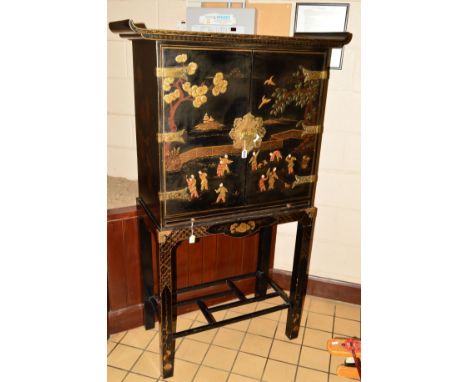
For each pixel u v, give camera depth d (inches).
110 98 87.3
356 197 91.4
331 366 79.4
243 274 97.0
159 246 64.2
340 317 94.3
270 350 83.4
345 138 87.7
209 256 92.3
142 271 84.8
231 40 57.6
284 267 101.5
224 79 59.5
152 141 62.0
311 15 81.3
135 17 85.0
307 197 74.7
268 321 92.4
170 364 74.5
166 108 57.4
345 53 82.3
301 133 69.3
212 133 61.6
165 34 53.4
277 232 98.7
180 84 57.0
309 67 65.6
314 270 100.6
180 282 90.4
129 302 86.7
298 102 66.9
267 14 82.9
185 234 65.4
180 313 93.2
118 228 79.3
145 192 72.4
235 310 96.0
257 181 68.4
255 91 62.4
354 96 84.4
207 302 96.3
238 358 81.0
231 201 67.4
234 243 94.6
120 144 90.7
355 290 97.9
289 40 61.2
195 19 80.9
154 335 87.0
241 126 63.2
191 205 64.4
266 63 61.7
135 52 65.7
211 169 63.7
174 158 60.5
